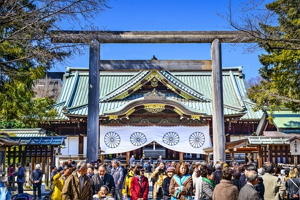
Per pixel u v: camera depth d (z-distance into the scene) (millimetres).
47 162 22594
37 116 30047
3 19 12297
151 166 31031
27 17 12617
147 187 11492
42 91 58375
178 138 33312
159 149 38188
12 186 21406
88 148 17781
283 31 15172
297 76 20547
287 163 22078
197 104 37594
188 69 18938
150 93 33312
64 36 14398
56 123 36406
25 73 17672
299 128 25125
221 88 18484
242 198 6531
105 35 18344
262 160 22500
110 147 33000
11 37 12891
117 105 36969
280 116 26578
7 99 22250
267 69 22203
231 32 18688
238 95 41469
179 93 38031
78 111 36281
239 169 11180
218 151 17984
